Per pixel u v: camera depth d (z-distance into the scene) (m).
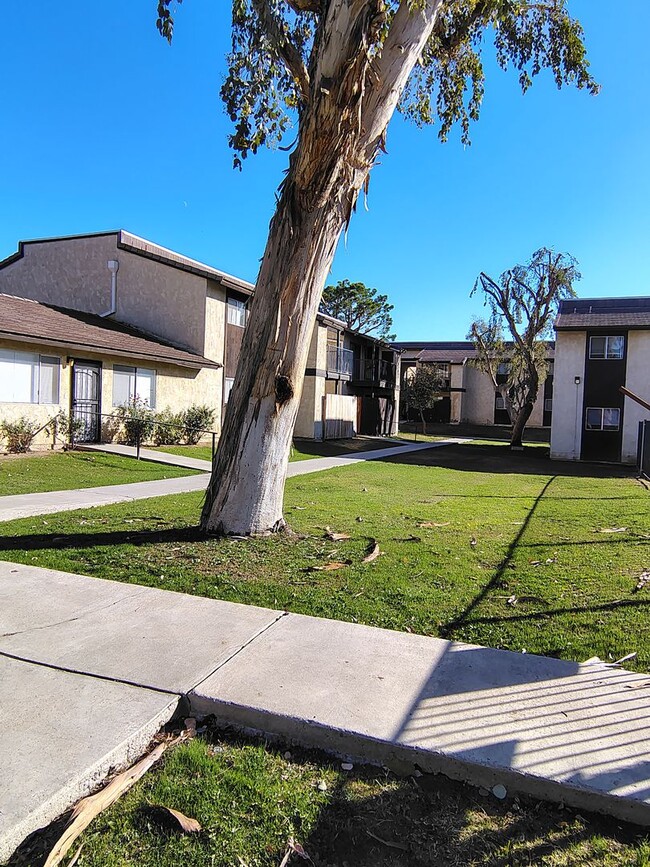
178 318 20.83
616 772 2.38
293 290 6.04
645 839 2.16
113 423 17.52
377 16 5.14
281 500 6.76
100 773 2.35
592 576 5.45
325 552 5.99
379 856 2.06
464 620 4.22
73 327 16.94
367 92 5.57
